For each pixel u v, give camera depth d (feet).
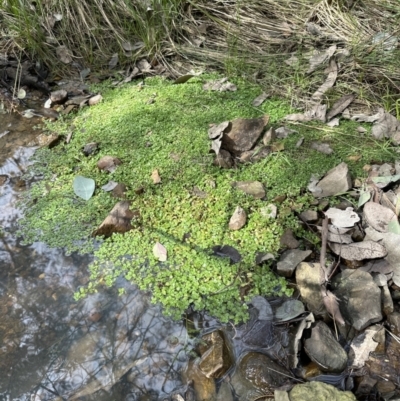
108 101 3.17
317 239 2.30
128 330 2.05
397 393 1.82
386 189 2.45
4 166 2.78
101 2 3.58
